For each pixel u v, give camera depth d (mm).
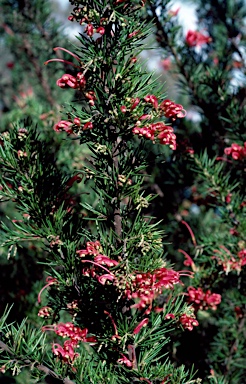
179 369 714
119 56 681
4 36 1469
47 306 743
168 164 1032
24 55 1501
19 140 740
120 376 701
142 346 715
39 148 763
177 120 1083
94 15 660
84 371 696
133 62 684
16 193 735
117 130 689
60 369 685
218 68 1057
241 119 933
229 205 897
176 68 1023
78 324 723
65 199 764
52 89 1395
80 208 950
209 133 1016
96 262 675
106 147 677
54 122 1076
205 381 903
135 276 672
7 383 999
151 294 708
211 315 979
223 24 1247
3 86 1734
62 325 708
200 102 1008
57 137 1051
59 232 730
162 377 700
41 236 732
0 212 1190
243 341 930
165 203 1042
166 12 956
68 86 674
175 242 1031
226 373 917
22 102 1250
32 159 748
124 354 708
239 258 851
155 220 1039
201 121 1031
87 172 695
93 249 678
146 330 729
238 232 885
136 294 671
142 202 694
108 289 712
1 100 1744
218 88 955
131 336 701
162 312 749
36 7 1247
